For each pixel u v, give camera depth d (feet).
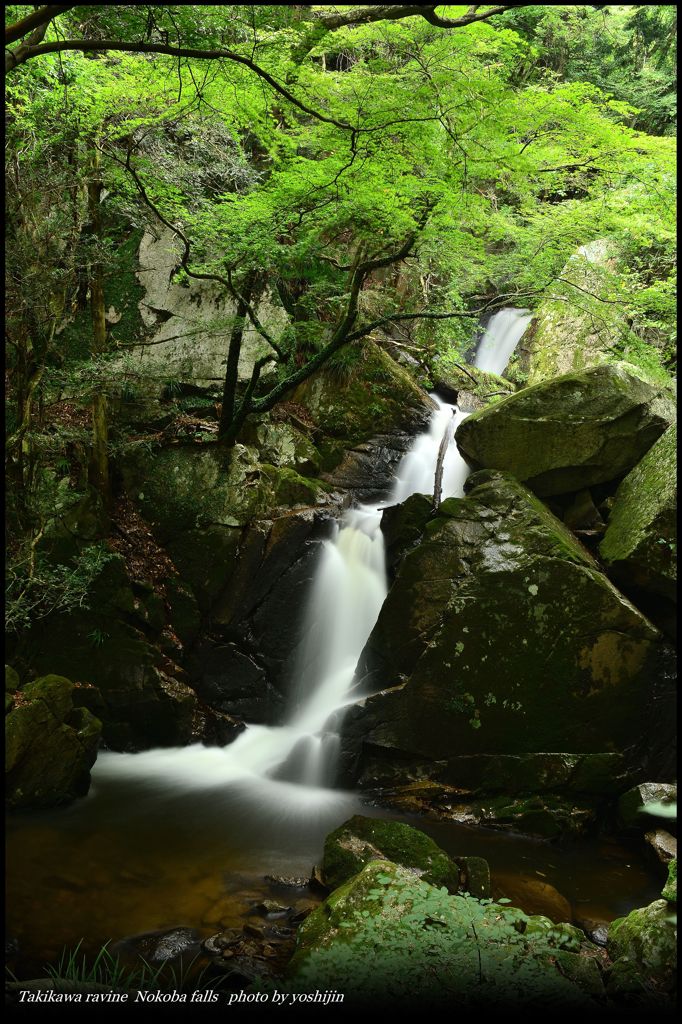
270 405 25.62
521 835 19.12
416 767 20.93
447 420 32.30
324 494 27.53
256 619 24.59
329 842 15.96
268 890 15.31
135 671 23.13
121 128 21.44
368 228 23.11
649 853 17.98
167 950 13.01
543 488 23.57
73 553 23.29
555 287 23.97
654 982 11.84
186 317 29.48
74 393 24.71
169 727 23.17
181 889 15.23
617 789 19.65
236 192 26.07
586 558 21.08
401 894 11.99
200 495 25.59
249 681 24.40
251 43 15.89
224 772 21.97
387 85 16.69
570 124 19.01
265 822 18.80
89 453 25.21
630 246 28.04
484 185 23.36
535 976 10.95
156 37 14.76
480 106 17.29
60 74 20.77
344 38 18.97
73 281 23.50
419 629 21.67
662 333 30.27
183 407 28.66
